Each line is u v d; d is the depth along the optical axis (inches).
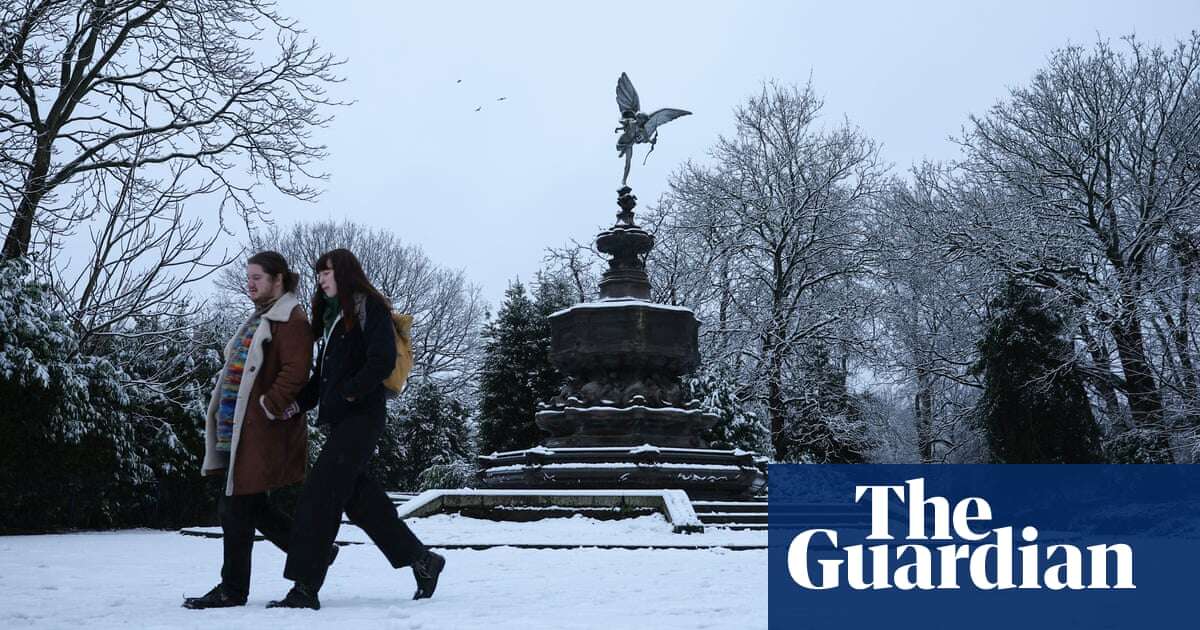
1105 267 1071.0
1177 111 1077.1
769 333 1270.9
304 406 203.5
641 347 617.6
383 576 269.9
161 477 610.5
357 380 190.2
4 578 248.8
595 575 271.1
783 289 1325.0
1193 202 1027.3
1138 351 1003.3
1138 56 1090.7
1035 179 1130.7
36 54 712.4
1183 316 987.9
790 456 1259.2
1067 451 934.4
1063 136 1105.4
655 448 585.6
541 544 399.9
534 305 1111.0
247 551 192.7
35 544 409.4
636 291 658.8
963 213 1191.6
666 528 482.6
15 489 518.6
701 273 1312.7
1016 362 958.4
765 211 1320.1
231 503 191.9
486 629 148.5
